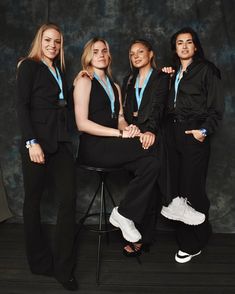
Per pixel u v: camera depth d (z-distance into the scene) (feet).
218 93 8.14
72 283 7.17
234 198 10.59
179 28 10.21
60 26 10.43
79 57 10.46
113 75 10.44
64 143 7.61
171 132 8.55
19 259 8.54
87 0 10.32
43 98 7.23
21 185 11.01
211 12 10.12
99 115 8.15
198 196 8.41
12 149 10.91
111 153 7.83
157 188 8.61
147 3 10.23
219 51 10.18
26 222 7.37
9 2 10.48
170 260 8.68
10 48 10.59
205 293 7.17
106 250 9.18
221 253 9.11
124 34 10.34
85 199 10.93
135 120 8.67
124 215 7.56
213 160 10.55
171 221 10.69
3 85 10.73
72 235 7.22
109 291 7.20
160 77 8.60
